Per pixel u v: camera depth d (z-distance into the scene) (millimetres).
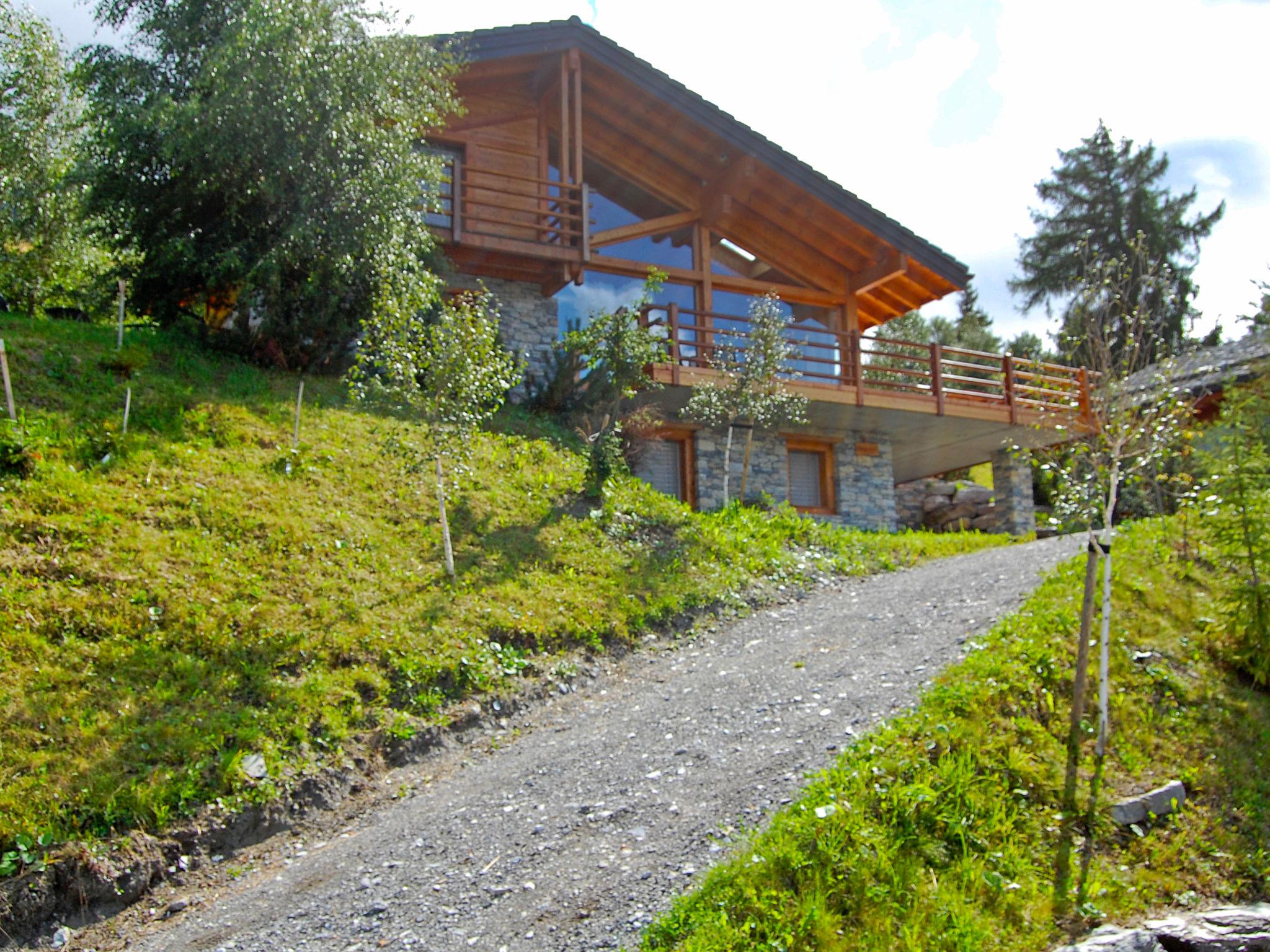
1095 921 6266
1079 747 7750
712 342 20516
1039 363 11156
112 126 15406
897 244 20750
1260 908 6637
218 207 16125
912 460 24297
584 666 10750
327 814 8070
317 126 15266
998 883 6363
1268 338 14320
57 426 11570
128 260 16688
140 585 9453
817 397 18453
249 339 15328
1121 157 40375
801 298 22141
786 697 9023
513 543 12492
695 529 14273
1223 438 11016
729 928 5730
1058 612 9711
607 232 20281
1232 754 8195
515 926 6109
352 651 9641
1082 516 8328
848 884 6098
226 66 14680
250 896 6906
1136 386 8961
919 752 7289
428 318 15680
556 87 19469
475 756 9031
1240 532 9906
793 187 20656
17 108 19797
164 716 8141
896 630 10508
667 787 7590
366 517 12062
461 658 10016
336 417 14195
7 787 7102
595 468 14531
